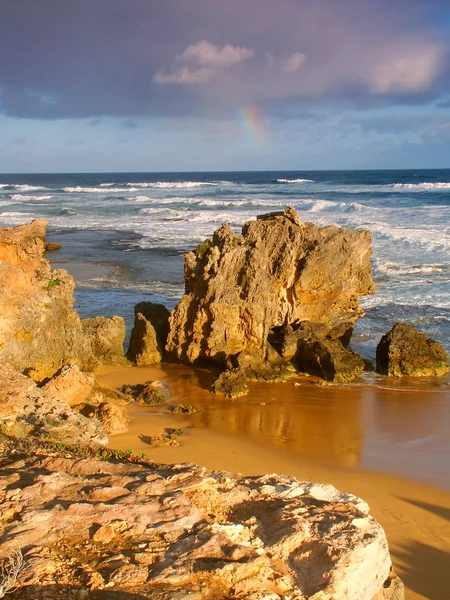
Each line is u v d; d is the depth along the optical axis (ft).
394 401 71.15
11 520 26.96
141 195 391.24
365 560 24.47
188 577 23.29
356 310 91.71
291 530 25.66
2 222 252.62
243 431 61.21
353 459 55.36
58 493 29.30
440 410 68.33
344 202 291.58
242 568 23.65
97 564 24.00
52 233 220.43
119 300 120.98
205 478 30.86
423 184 416.87
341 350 80.59
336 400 71.36
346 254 86.84
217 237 85.05
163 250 179.42
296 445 58.13
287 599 22.70
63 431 45.21
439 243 168.25
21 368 64.75
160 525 26.48
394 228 195.52
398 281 132.57
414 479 51.44
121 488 29.55
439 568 38.42
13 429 43.16
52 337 70.13
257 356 78.79
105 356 82.84
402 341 81.71
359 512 27.76
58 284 71.51
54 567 23.76
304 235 86.43
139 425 61.21
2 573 23.00
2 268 63.72
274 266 84.33
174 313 82.07
